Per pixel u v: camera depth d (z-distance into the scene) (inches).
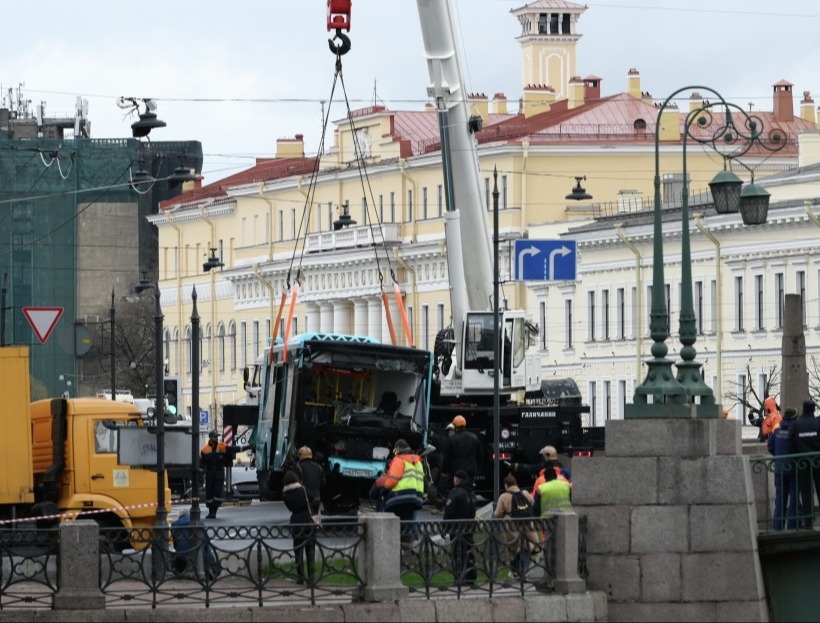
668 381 2327.8
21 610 2086.6
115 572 2110.0
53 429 3006.9
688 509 2290.8
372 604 2128.4
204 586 2121.1
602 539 2301.9
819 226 6446.9
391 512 2605.8
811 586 2369.6
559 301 7701.8
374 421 3553.2
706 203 7027.6
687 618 2284.7
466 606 2165.4
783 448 2591.0
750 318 6742.1
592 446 4020.7
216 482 3686.0
